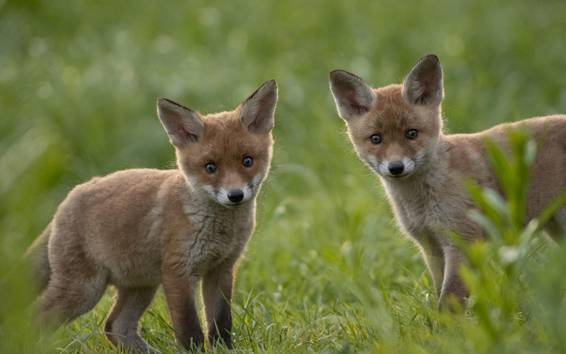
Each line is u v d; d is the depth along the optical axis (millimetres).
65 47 21578
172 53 20531
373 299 9180
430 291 10875
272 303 11328
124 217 10406
